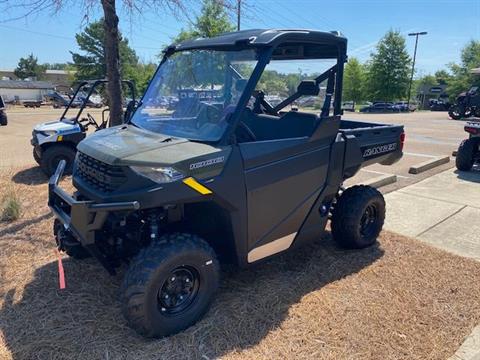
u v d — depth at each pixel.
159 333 2.72
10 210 4.91
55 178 3.21
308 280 3.55
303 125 3.49
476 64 50.62
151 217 2.81
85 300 3.19
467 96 23.94
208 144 2.87
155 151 2.70
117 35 5.87
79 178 3.04
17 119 23.88
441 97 64.31
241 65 3.05
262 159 3.01
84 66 60.91
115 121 6.04
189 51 3.44
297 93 3.61
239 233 2.99
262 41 2.96
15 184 6.73
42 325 2.89
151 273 2.58
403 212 5.55
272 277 3.58
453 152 9.96
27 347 2.67
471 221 5.21
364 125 4.70
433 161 8.52
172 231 3.10
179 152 2.70
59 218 2.93
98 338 2.77
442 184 7.09
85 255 3.67
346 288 3.45
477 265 3.92
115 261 3.08
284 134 3.62
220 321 2.94
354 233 3.99
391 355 2.68
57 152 7.08
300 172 3.31
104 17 5.75
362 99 59.47
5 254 3.97
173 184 2.58
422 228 4.96
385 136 4.27
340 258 3.99
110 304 3.15
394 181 7.22
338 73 3.45
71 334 2.80
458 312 3.16
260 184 3.02
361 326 2.95
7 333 2.81
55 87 81.56
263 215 3.12
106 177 2.68
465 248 4.40
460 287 3.52
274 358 2.63
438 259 4.03
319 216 3.66
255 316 3.02
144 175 2.55
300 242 3.61
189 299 2.87
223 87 3.09
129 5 5.81
